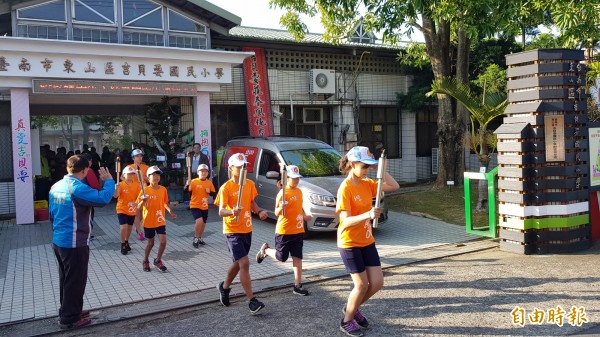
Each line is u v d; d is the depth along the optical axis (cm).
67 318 543
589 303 564
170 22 1321
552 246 819
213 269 766
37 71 1107
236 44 1482
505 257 800
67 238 535
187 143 1408
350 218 466
